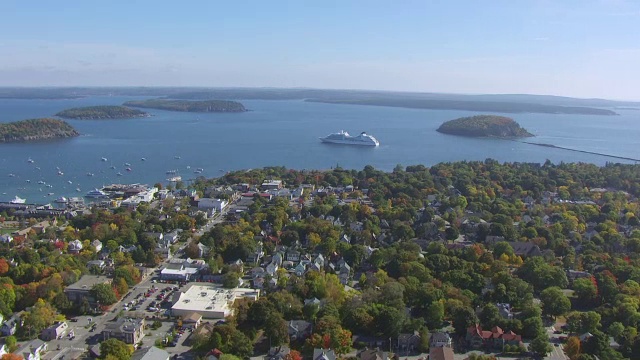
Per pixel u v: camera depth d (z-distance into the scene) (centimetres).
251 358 19762
